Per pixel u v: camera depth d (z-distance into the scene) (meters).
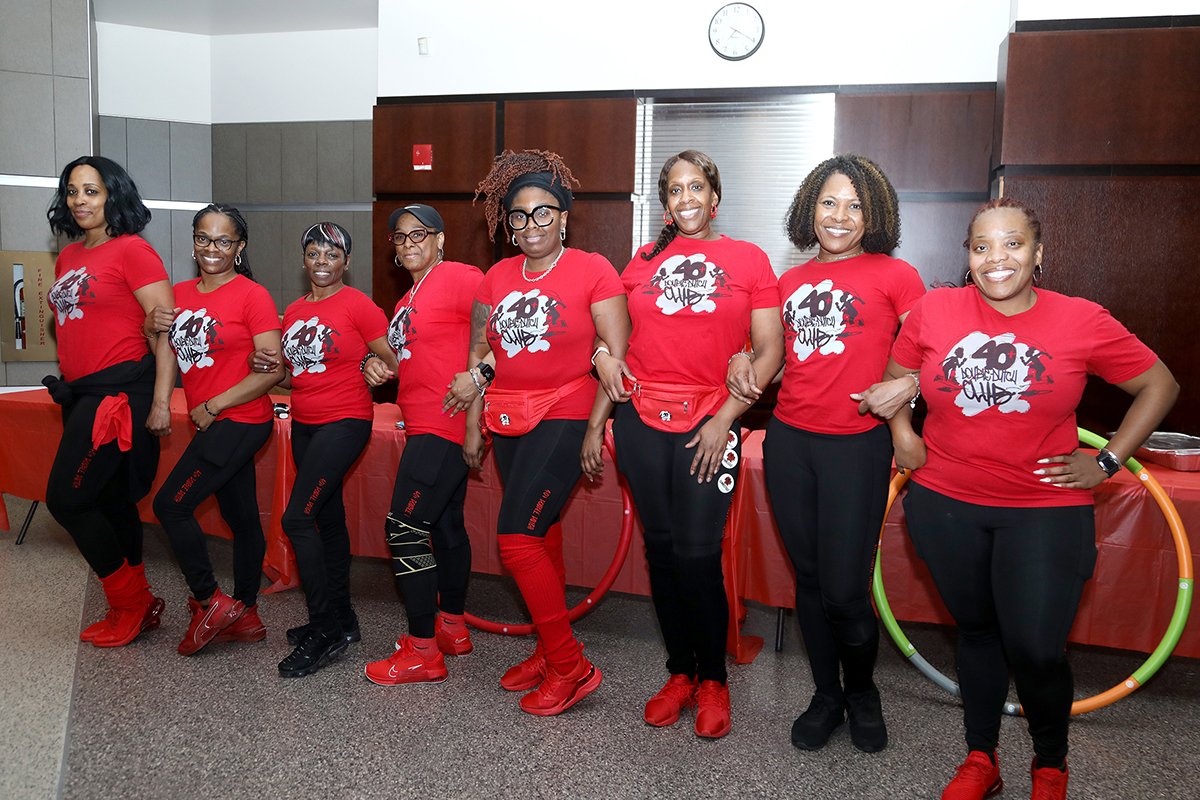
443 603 2.62
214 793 1.83
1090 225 3.95
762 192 4.72
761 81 4.56
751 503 2.64
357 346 2.45
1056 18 3.96
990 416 1.59
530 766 1.96
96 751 2.00
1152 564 2.33
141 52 6.05
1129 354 1.54
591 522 2.84
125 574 2.62
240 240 2.52
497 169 2.11
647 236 4.88
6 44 5.17
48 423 3.62
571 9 4.77
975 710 1.77
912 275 1.81
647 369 1.99
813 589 1.96
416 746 2.04
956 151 4.30
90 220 2.49
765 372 1.91
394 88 5.06
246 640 2.69
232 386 2.48
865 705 2.03
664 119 4.79
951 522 1.66
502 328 2.09
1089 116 3.90
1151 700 2.42
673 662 2.22
